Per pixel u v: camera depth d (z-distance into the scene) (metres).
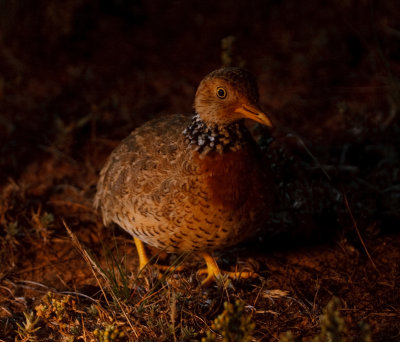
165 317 7.62
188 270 9.02
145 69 14.80
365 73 14.10
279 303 8.19
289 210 9.85
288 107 13.08
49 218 9.68
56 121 12.57
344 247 9.23
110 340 6.65
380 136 11.70
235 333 6.22
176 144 7.83
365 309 7.97
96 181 11.23
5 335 7.80
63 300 7.43
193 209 7.49
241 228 7.76
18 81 13.64
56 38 15.39
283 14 16.86
